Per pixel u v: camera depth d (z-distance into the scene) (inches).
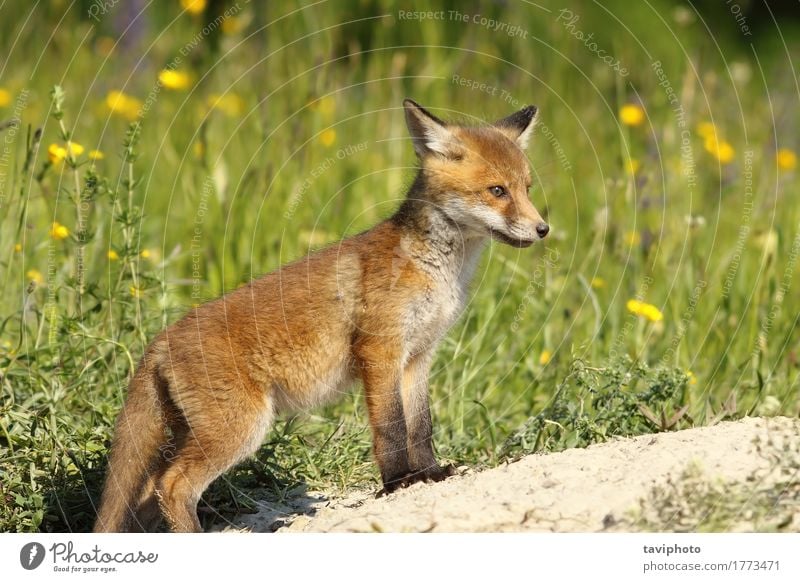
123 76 786.8
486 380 452.8
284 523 338.6
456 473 368.8
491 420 394.0
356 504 342.6
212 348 343.0
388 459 357.1
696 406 402.9
